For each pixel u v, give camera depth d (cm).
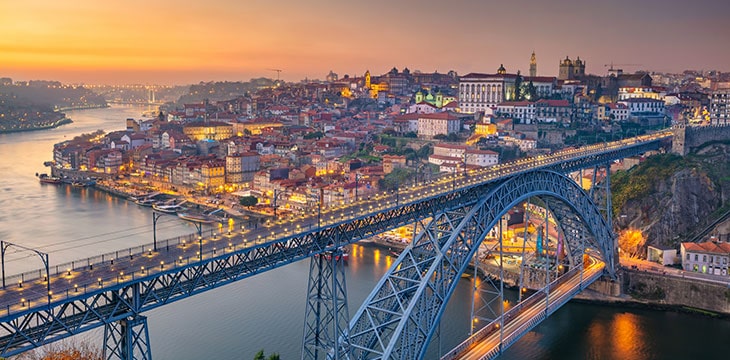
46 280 7806
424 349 10831
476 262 12594
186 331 14150
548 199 15575
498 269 18575
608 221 18462
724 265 17900
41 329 7062
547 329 15412
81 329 7300
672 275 17562
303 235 9656
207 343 13500
